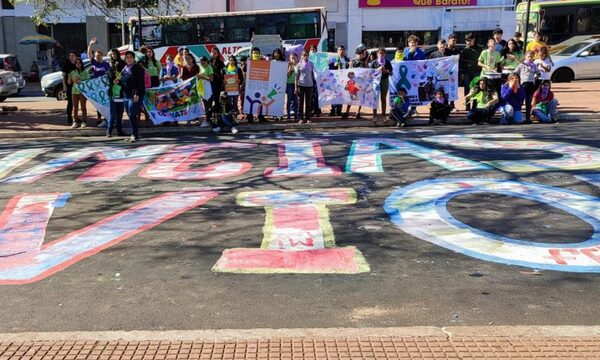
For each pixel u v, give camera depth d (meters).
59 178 8.60
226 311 4.15
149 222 6.36
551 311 4.05
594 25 25.70
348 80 13.73
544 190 7.18
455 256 5.16
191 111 13.49
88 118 14.92
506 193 7.09
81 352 3.48
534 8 26.42
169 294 4.48
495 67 13.45
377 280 4.66
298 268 4.96
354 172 8.38
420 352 3.40
